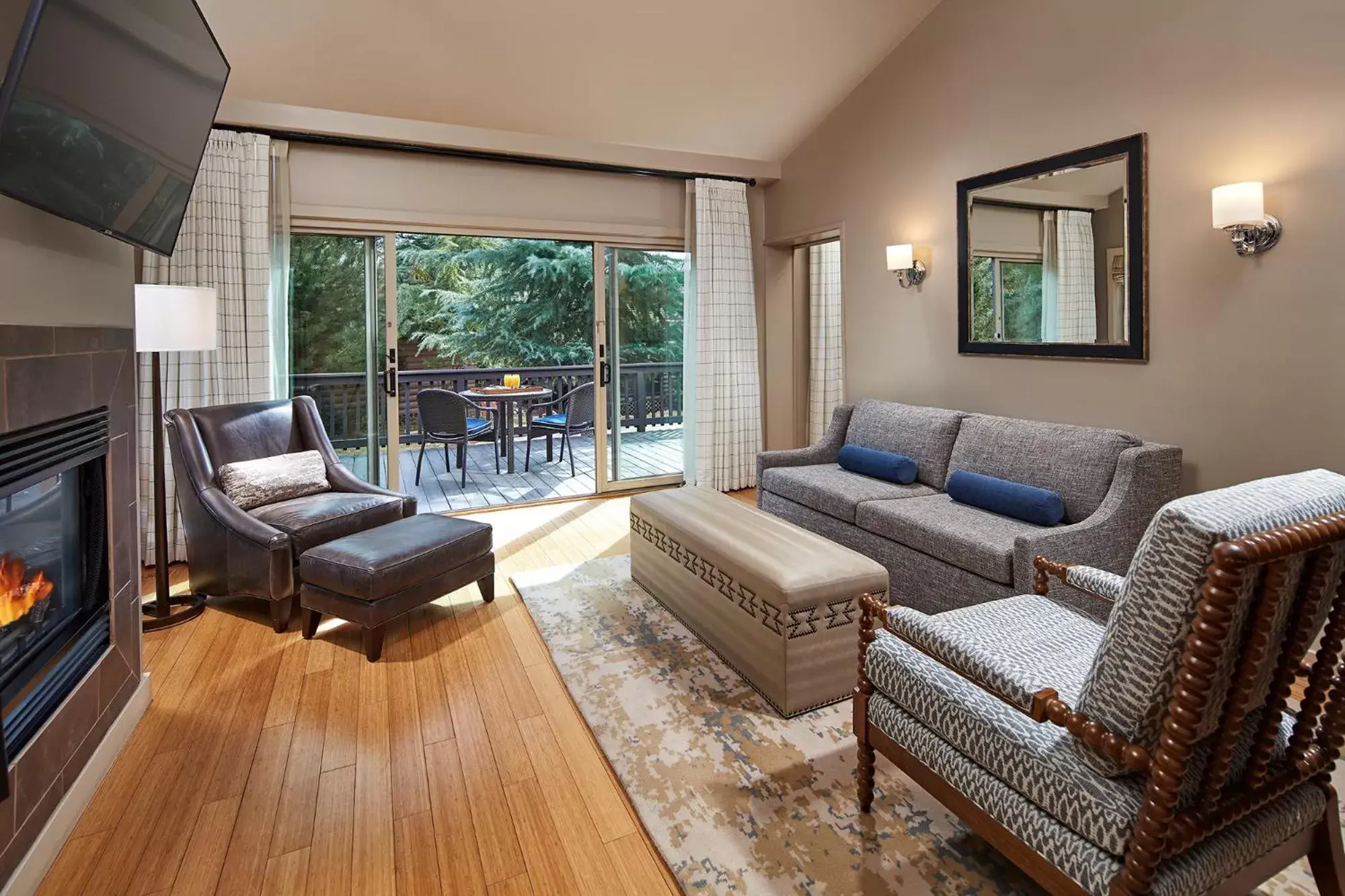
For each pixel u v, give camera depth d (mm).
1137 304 2910
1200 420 2736
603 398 5238
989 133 3570
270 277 3984
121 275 2041
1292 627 1139
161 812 1722
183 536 3840
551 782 1854
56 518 1752
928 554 2865
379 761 1944
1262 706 1218
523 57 3818
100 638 1899
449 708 2234
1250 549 966
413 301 6223
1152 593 1068
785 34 3914
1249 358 2570
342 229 4281
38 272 1570
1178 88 2734
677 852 1576
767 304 5613
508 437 6129
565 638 2734
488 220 4637
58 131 1430
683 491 3422
